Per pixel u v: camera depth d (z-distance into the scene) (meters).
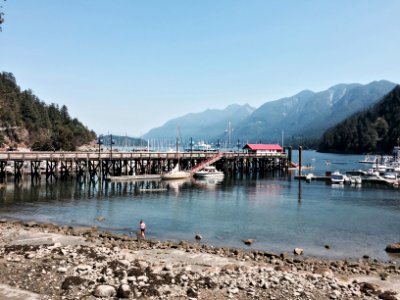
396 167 113.38
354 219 47.19
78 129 198.88
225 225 42.81
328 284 21.58
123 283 19.22
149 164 92.69
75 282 19.33
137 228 41.16
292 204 57.78
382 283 23.59
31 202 56.03
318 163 174.38
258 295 19.16
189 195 65.25
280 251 33.03
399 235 39.53
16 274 20.50
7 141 152.38
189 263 25.34
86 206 53.66
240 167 117.00
